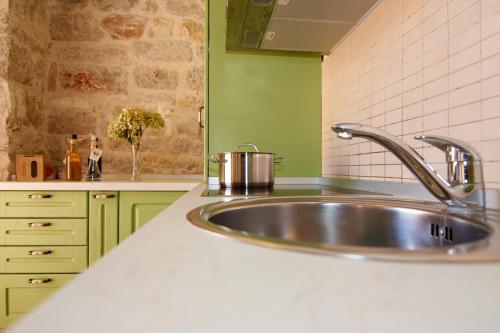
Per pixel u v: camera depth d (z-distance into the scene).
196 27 2.33
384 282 0.23
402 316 0.18
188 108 2.33
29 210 1.62
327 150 1.52
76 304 0.19
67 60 2.25
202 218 0.49
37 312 0.18
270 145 1.58
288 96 1.58
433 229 0.63
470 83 0.66
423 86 0.81
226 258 0.29
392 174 0.95
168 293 0.21
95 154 1.99
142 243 0.35
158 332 0.16
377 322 0.17
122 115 1.94
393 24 0.94
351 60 1.25
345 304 0.19
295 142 1.59
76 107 2.25
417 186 0.82
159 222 0.47
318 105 1.59
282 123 1.58
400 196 0.86
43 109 2.21
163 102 2.31
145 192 1.66
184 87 2.33
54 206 1.62
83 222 1.63
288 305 0.19
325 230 0.81
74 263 1.63
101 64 2.27
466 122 0.67
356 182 1.17
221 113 1.57
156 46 2.30
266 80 1.58
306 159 1.59
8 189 1.60
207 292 0.21
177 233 0.39
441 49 0.74
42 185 1.61
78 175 1.94
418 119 0.83
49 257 1.62
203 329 0.17
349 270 0.25
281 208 0.80
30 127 2.09
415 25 0.84
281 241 0.34
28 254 1.61
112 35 2.27
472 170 0.59
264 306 0.19
